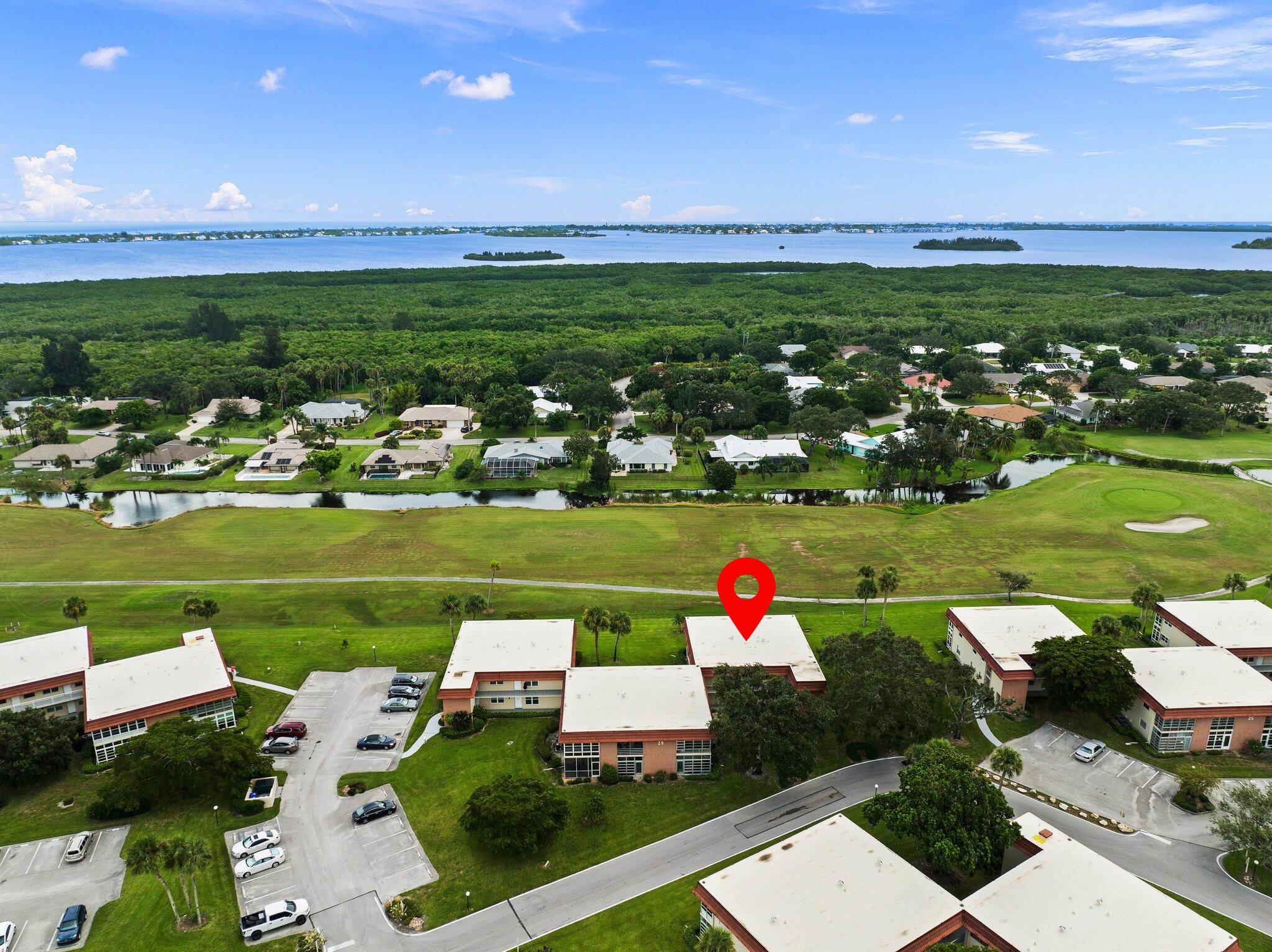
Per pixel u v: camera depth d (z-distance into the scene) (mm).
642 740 67125
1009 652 79188
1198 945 45844
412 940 51500
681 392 198500
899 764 69688
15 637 91688
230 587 106438
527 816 57719
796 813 63531
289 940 51250
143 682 74500
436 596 104000
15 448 177375
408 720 76188
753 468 164750
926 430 154500
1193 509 133750
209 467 165250
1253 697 71625
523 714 77938
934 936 46875
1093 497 140750
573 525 130750
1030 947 45656
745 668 72625
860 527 129875
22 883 56094
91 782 67625
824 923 47344
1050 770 68250
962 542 122875
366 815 62344
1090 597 102875
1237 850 58375
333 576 110375
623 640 90875
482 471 160750
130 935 51625
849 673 71312
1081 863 52688
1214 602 90375
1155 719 71250
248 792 65000
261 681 82500
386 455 165000
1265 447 178125
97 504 146625
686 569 112500
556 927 52375
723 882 50719
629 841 60625
